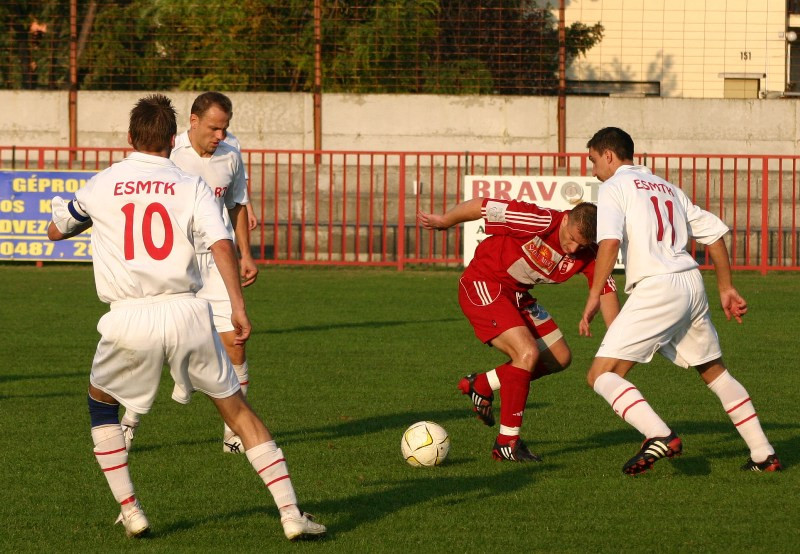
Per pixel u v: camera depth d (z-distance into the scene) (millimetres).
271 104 67375
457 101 67375
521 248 20828
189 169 22141
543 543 15523
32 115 67312
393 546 15344
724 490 18594
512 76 69875
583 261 20875
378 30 68688
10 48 68375
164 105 15906
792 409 25594
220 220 15258
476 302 21141
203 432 22922
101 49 69312
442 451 20188
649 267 19047
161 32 69875
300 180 63219
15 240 56406
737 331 38562
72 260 56812
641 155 56000
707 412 25469
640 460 18156
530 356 20609
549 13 70250
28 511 17094
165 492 18250
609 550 15227
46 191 56062
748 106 67625
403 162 57188
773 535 15977
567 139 67562
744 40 87750
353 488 18641
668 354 19922
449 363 31844
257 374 29969
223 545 15352
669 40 88000
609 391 18562
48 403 25641
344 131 67375
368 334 37344
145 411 15562
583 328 18891
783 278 56156
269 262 57875
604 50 88312
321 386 28297
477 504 17656
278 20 70625
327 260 58594
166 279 15070
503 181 54188
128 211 15195
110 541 15562
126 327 14977
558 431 23438
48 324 38625
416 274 57281
